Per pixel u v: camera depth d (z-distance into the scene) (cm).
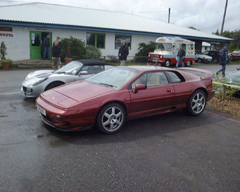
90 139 416
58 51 1274
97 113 422
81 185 283
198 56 2597
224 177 317
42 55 1753
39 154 353
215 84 773
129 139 425
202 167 340
